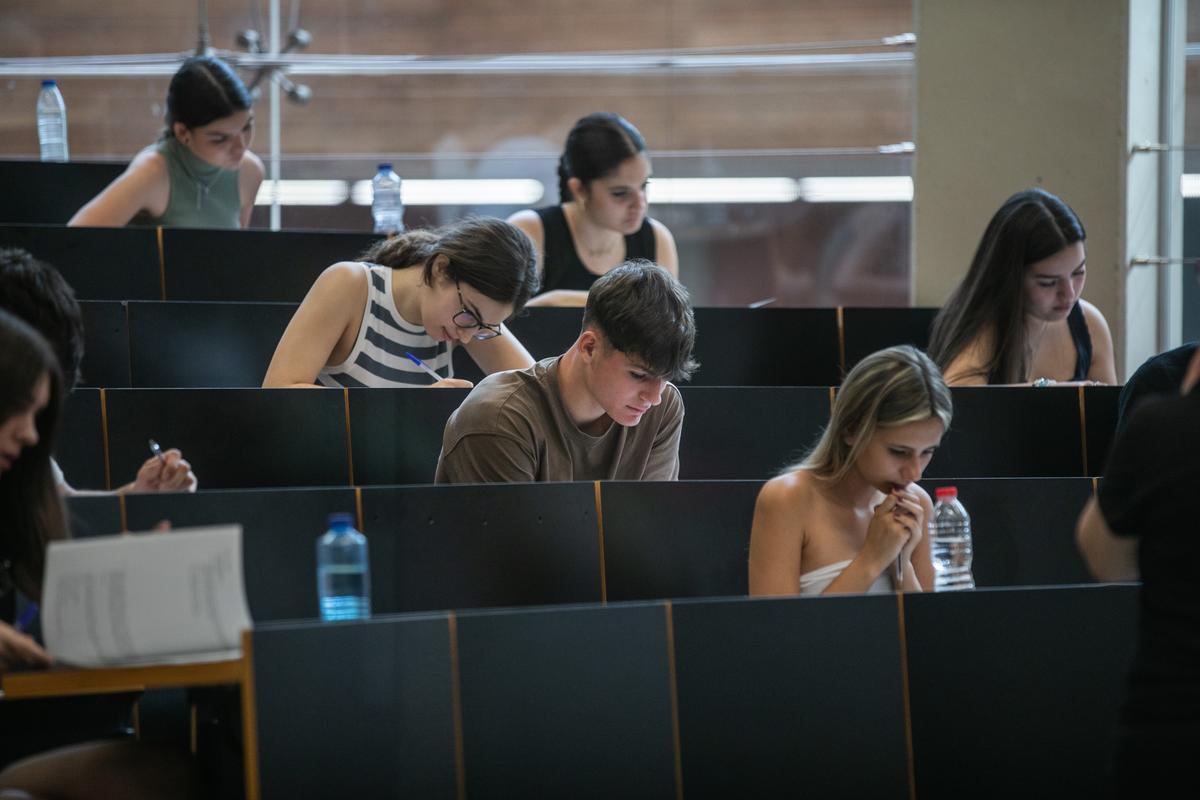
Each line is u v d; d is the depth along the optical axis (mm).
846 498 7602
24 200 13414
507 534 7570
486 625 6051
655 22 17156
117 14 15695
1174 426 5180
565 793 6047
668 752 6203
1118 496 5301
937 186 14586
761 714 6316
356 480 9016
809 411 9938
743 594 7930
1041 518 8602
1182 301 14039
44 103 15016
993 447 10109
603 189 11508
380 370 9266
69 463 8727
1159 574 5086
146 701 7223
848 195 14969
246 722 5539
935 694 6469
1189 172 14039
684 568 7871
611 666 6184
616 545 7770
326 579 6945
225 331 10422
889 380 7332
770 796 6277
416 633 5914
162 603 5258
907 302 14922
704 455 9805
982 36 14391
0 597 6480
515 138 15836
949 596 6543
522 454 7688
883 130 15609
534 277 8844
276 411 8938
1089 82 14086
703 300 15086
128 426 8812
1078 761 6496
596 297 7363
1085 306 11594
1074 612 6586
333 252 12180
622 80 15789
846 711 6387
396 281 9250
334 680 5715
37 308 6770
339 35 16375
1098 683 6551
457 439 7750
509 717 6016
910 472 7414
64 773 5805
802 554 7555
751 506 8016
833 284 15000
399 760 5801
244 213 13438
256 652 5574
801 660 6387
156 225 12344
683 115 15805
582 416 7746
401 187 14852
